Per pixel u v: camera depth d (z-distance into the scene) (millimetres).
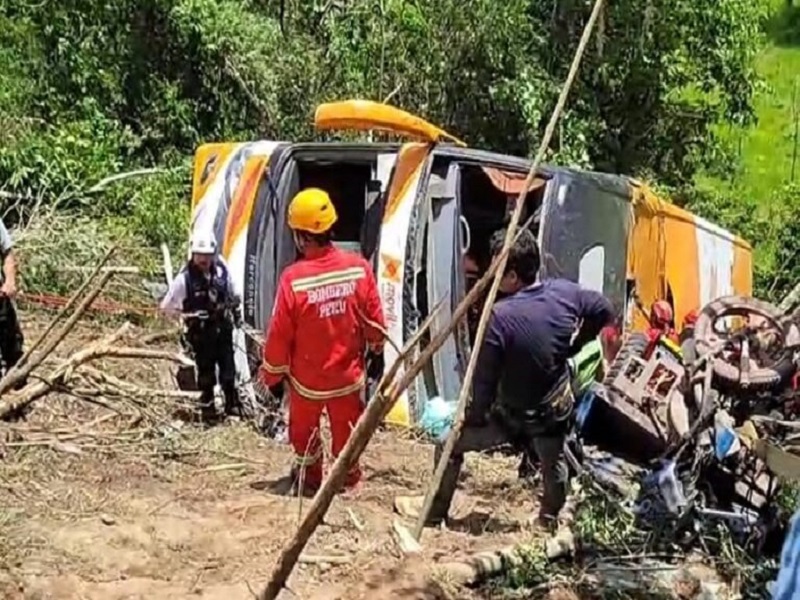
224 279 8828
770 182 24422
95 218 13758
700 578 5684
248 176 9609
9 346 7906
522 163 9555
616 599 5480
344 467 4074
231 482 7020
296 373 6812
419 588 5180
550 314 6008
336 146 9516
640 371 6562
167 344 10523
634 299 10523
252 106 16812
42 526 5715
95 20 16219
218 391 8977
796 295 8508
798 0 32719
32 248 12008
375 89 16656
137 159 16141
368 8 16641
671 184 20344
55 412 7777
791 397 6203
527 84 16938
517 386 6051
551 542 5777
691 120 20031
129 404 8023
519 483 7508
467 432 6176
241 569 5414
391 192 9188
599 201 9938
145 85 16453
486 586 5457
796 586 4699
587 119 18312
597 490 6258
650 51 18656
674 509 6070
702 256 12586
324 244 6812
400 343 8859
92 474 6762
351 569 5367
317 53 16859
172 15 16281
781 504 6043
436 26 16703
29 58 15883
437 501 6340
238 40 16500
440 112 17000
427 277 9117
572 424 6332
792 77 30094
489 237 10469
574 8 17922
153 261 13039
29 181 13680
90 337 10719
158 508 6258
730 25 19344
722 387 6176
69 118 15594
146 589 5059
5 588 4918
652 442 6438
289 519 6199
